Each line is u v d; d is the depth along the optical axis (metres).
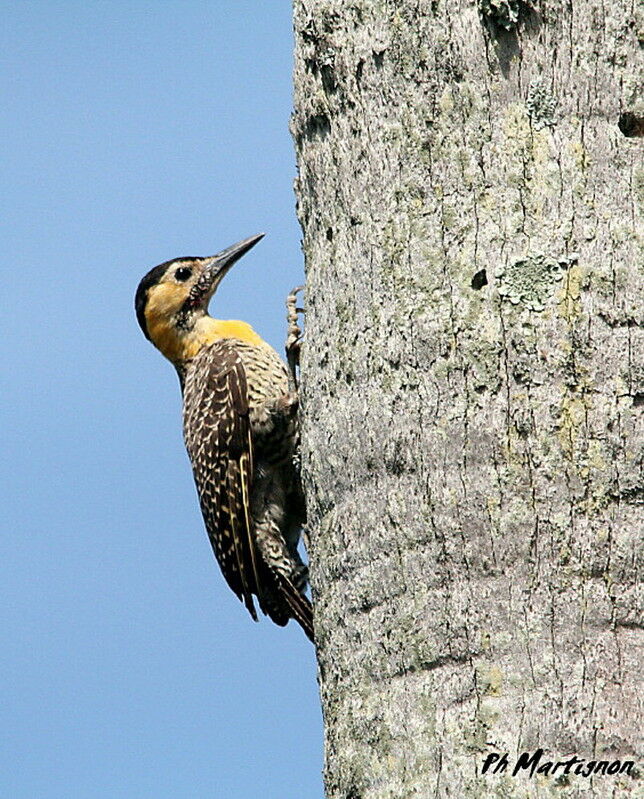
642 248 7.88
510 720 7.45
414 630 7.92
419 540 7.99
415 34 8.46
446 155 8.30
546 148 8.07
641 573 7.52
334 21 9.02
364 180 8.77
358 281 8.72
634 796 7.18
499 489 7.77
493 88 8.20
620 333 7.79
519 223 8.03
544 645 7.50
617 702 7.35
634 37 8.09
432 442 8.02
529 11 8.12
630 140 8.02
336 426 8.75
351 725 8.27
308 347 9.34
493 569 7.71
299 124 9.56
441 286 8.18
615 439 7.68
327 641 8.76
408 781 7.73
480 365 7.95
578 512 7.64
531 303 7.90
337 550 8.65
